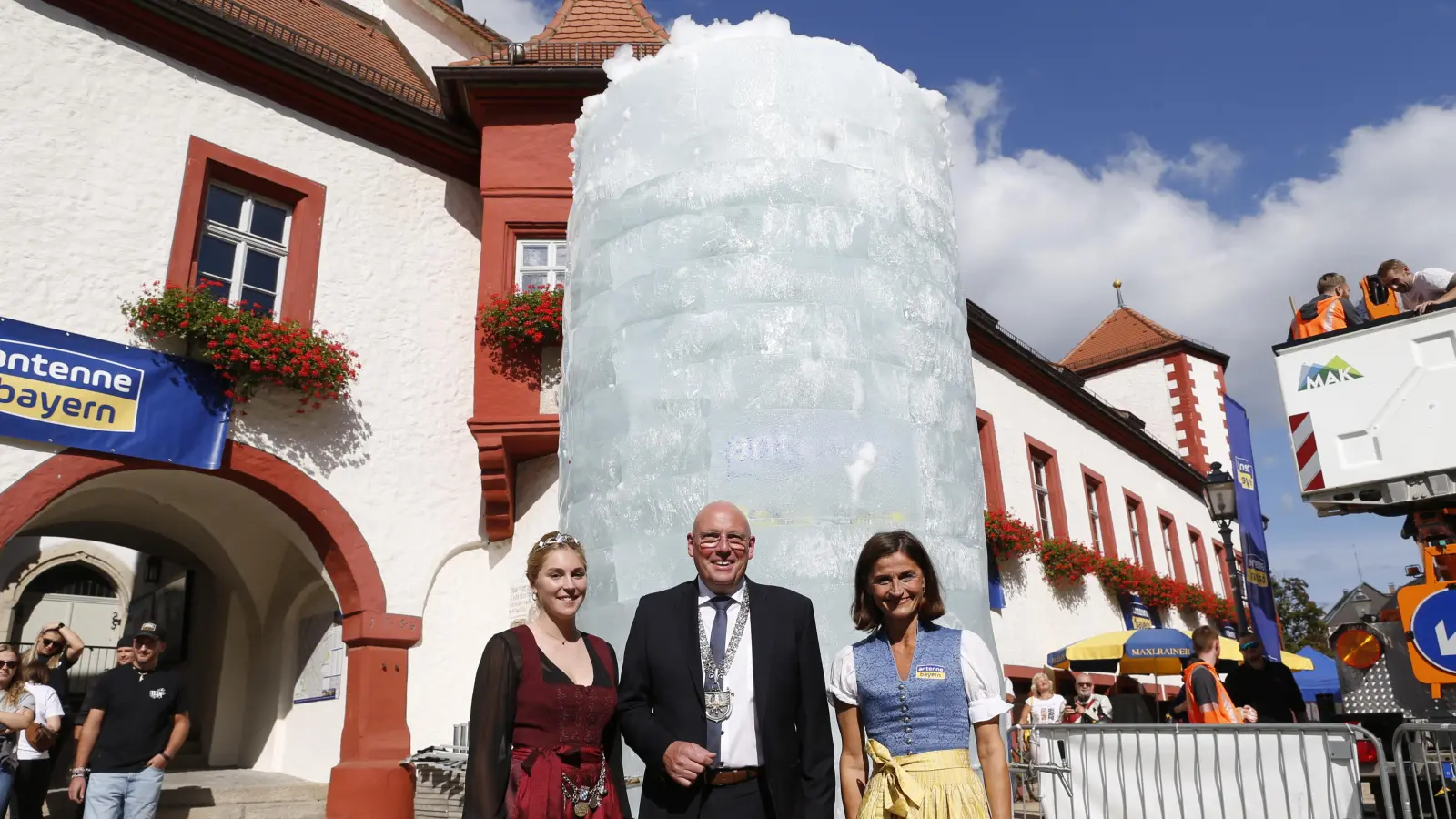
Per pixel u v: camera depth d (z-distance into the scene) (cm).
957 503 536
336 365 882
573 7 1141
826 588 479
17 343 738
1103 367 2527
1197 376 2442
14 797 658
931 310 560
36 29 810
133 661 635
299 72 949
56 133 803
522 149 1017
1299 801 468
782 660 311
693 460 504
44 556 1447
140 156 845
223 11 943
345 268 955
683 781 286
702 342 523
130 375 787
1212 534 2228
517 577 962
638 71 604
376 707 873
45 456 740
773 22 586
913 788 294
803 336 518
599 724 298
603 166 602
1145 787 516
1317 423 527
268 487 854
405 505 935
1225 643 1324
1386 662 497
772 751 301
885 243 555
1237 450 1362
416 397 969
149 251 831
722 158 555
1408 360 504
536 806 278
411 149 1035
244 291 906
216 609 1155
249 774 1001
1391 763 475
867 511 497
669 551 495
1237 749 489
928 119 612
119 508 1016
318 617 1020
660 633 316
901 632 319
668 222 555
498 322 957
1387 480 500
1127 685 1230
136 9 855
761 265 531
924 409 536
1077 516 1566
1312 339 536
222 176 902
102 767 605
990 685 308
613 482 528
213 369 836
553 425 942
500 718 286
